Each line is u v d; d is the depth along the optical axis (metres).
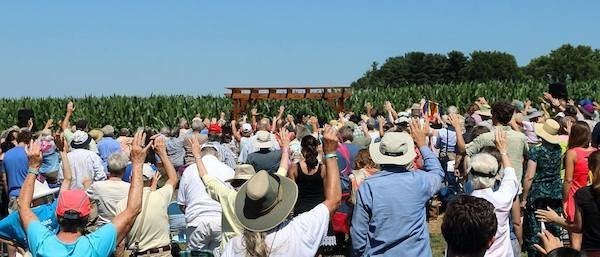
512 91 33.06
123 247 6.77
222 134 16.00
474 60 92.44
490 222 3.64
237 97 26.22
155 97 36.09
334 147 4.70
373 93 34.28
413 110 14.71
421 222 5.60
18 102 35.44
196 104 34.25
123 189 7.10
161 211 6.84
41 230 4.66
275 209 4.29
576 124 7.60
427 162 5.79
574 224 5.82
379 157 5.71
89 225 7.09
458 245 3.66
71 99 35.84
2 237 6.50
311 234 4.36
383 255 5.57
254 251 4.20
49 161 9.42
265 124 12.91
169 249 6.97
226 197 5.54
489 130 9.23
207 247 7.29
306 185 7.79
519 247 6.74
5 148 10.89
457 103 32.53
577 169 7.49
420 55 97.19
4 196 10.38
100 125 34.09
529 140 11.84
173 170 6.91
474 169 5.69
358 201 5.68
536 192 8.58
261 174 4.30
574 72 97.12
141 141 4.96
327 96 25.95
